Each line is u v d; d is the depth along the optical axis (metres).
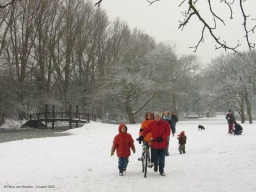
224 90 50.81
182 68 49.38
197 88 65.75
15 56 43.28
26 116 47.97
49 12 46.03
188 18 5.68
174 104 58.94
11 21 38.72
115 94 46.84
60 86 54.50
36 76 48.34
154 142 9.42
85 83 53.47
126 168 10.85
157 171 10.13
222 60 53.22
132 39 48.59
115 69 46.59
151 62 45.44
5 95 38.94
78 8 50.41
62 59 51.47
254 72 49.66
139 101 52.19
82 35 52.00
